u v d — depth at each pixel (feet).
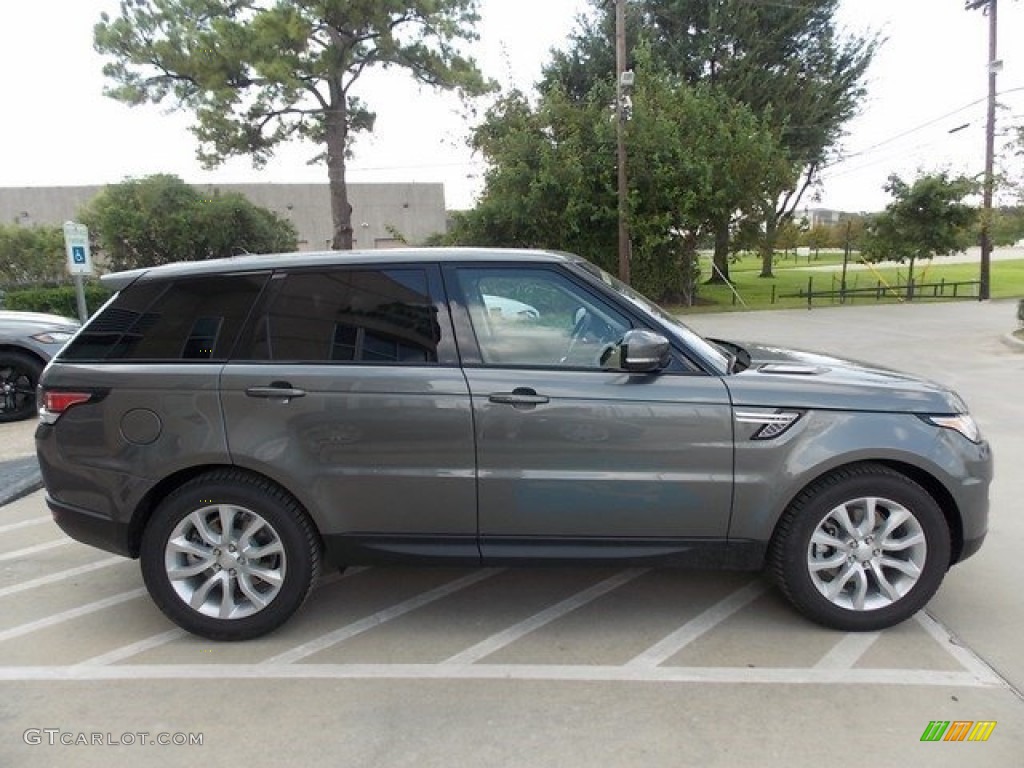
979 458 10.90
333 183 96.94
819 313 71.36
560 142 76.54
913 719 9.01
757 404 10.50
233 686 10.05
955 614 11.66
